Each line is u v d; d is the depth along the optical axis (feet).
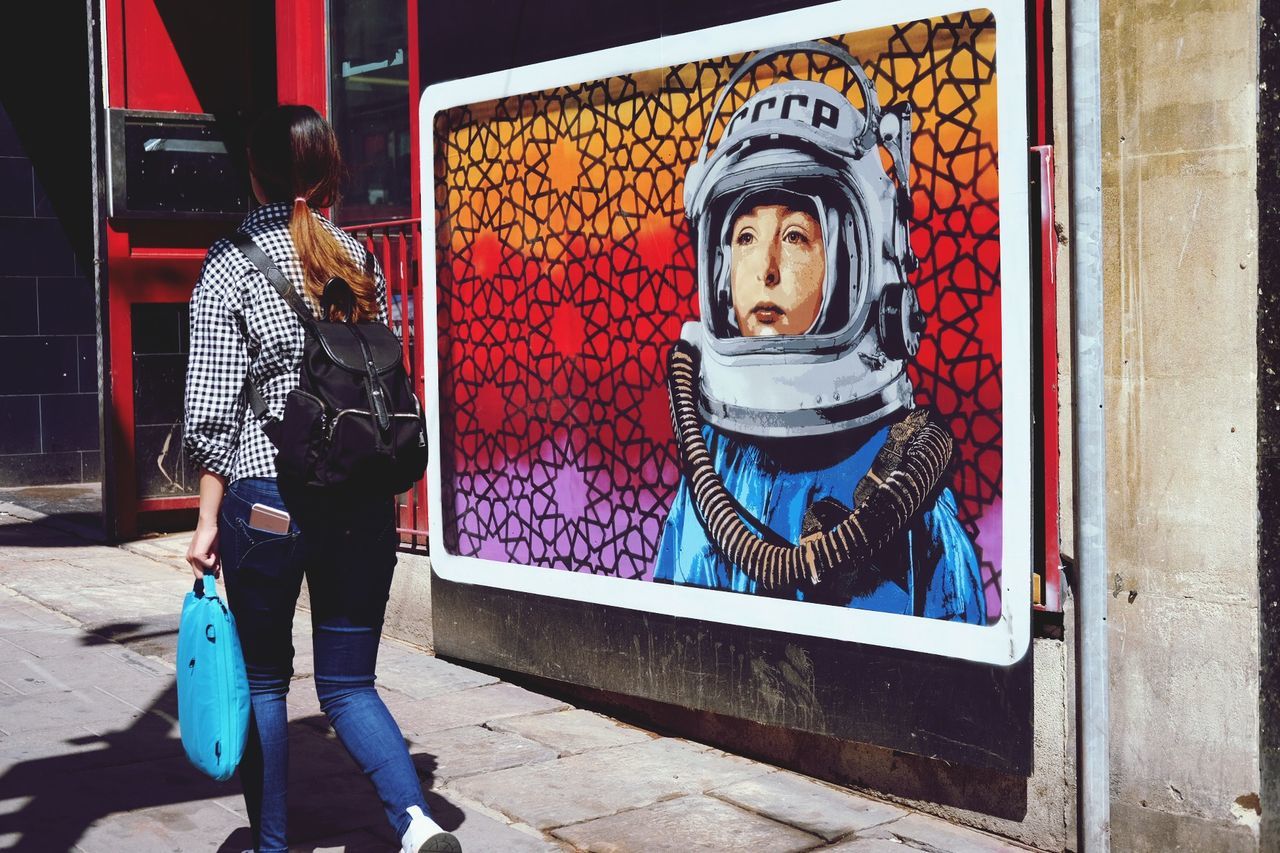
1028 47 10.90
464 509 16.52
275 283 9.64
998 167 11.02
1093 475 10.62
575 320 14.88
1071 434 10.87
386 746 9.73
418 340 17.47
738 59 12.96
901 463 11.91
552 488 15.31
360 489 9.45
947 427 11.54
